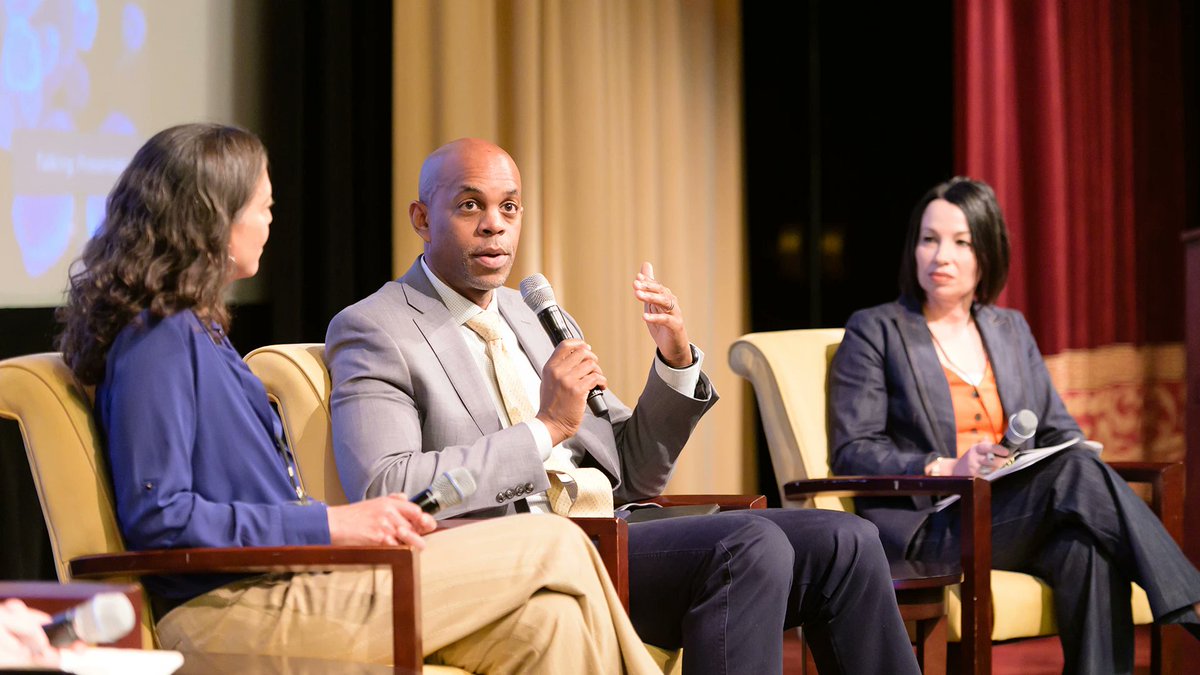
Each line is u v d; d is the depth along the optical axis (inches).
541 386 227.8
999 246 323.9
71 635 135.1
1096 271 518.0
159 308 184.9
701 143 485.1
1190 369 310.8
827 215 492.1
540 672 185.2
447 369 232.7
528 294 241.4
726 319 492.4
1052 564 285.7
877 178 488.4
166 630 188.9
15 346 310.2
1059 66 494.9
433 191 239.3
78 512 186.9
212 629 186.7
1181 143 537.0
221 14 350.0
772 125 495.8
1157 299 538.0
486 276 237.1
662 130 472.4
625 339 454.6
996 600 277.6
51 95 318.3
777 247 496.1
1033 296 492.1
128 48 332.2
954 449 309.7
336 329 232.7
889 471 296.8
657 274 468.1
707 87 486.6
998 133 477.7
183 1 342.3
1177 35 537.0
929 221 323.9
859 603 228.4
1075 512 283.6
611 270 448.5
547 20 431.2
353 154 371.6
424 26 383.9
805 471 308.8
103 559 177.0
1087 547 283.3
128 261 186.2
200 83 346.3
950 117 482.9
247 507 182.1
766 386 318.7
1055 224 489.1
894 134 487.5
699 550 217.3
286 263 351.9
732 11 493.4
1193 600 275.9
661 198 471.8
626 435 259.6
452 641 187.0
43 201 317.1
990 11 478.6
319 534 182.7
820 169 492.4
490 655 188.5
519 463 218.7
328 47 358.9
